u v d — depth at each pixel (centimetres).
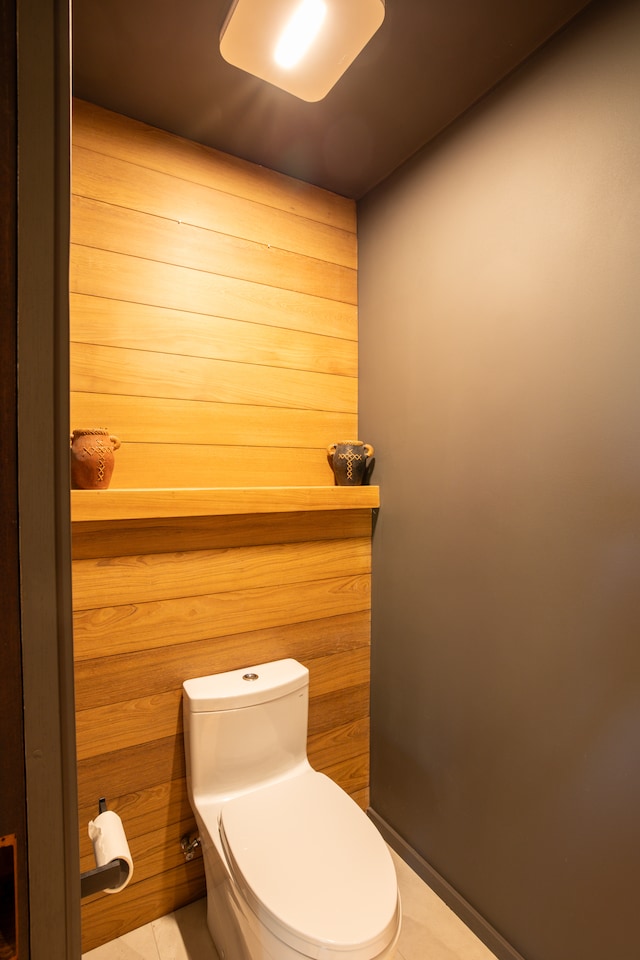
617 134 113
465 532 155
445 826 161
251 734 149
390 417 186
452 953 142
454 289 158
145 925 150
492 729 145
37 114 39
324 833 126
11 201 38
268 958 104
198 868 160
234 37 120
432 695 167
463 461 155
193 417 166
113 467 146
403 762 180
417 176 172
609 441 116
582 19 119
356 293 203
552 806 128
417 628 174
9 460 40
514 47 129
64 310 41
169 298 161
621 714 113
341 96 146
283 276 184
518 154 136
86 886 51
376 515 195
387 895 109
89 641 141
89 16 118
